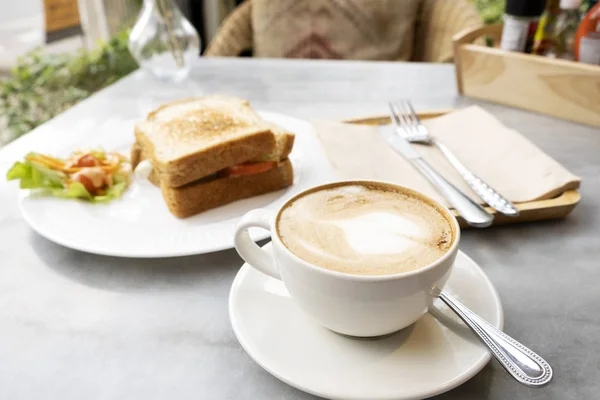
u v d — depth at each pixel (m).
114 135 0.92
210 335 0.48
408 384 0.38
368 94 1.13
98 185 0.71
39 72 1.86
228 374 0.43
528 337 0.47
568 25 0.99
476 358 0.40
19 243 0.62
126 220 0.66
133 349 0.46
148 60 1.20
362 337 0.43
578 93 0.93
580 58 0.94
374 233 0.43
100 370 0.44
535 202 0.64
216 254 0.60
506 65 1.01
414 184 0.70
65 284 0.55
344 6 1.78
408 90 1.15
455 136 0.84
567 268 0.57
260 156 0.73
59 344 0.46
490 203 0.63
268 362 0.40
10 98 1.86
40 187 0.70
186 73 1.25
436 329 0.43
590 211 0.68
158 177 0.74
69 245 0.57
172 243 0.58
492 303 0.46
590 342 0.46
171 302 0.52
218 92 1.16
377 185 0.50
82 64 1.86
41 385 0.42
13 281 0.55
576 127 0.94
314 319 0.43
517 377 0.37
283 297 0.48
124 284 0.55
